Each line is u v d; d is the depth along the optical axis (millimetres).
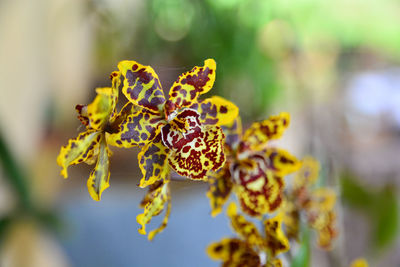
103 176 271
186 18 1189
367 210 526
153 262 688
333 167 411
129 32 1087
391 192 513
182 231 741
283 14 1290
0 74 499
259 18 1233
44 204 485
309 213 377
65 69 571
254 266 314
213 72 284
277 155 321
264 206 315
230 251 319
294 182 381
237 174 316
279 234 294
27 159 518
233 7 1199
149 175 277
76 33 591
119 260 685
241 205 316
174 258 693
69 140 260
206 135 288
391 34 1625
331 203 387
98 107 259
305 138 943
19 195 450
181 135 283
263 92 1225
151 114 281
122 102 297
